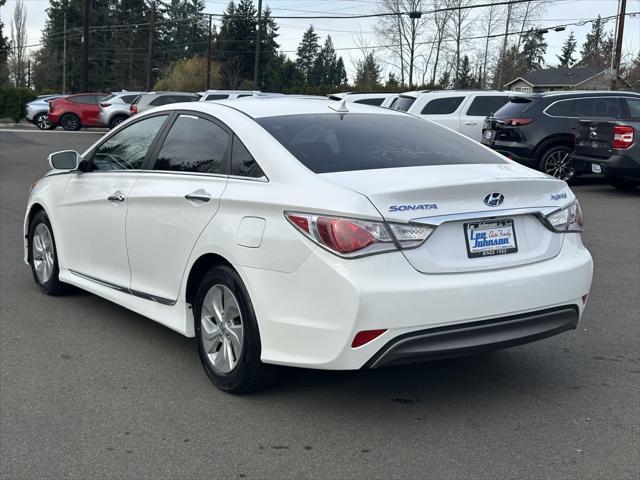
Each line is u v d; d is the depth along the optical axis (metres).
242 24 79.19
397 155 4.29
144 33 89.12
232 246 4.05
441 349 3.68
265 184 4.05
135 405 4.16
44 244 6.42
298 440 3.74
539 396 4.33
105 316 5.86
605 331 5.57
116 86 89.19
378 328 3.53
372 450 3.63
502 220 3.95
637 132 12.27
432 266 3.68
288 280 3.75
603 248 8.66
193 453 3.60
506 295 3.81
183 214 4.49
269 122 4.46
